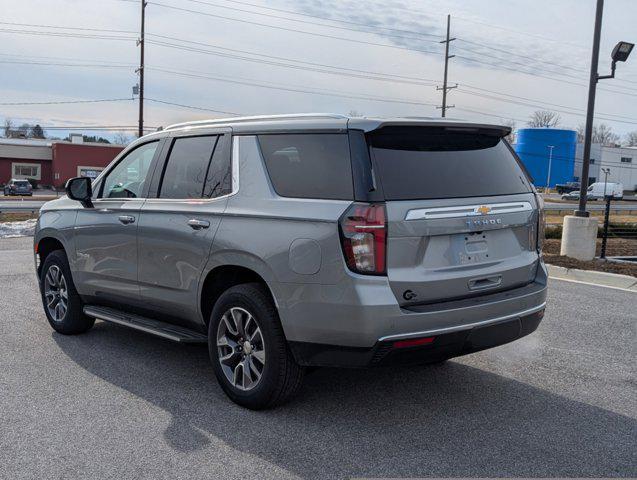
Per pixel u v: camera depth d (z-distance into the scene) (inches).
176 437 153.2
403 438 153.9
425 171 158.2
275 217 160.9
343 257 147.2
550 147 2940.5
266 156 171.9
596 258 514.9
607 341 249.0
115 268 212.5
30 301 306.2
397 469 137.7
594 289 372.2
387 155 154.7
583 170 519.5
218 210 176.2
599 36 532.1
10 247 549.3
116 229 210.7
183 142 200.4
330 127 158.6
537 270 181.9
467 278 159.3
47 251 258.2
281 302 157.3
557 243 629.9
